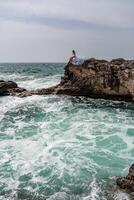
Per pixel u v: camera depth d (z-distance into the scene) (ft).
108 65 68.23
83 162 30.76
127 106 59.72
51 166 29.86
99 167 29.66
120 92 66.85
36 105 58.49
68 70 75.00
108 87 67.87
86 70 70.03
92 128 42.29
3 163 30.63
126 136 38.73
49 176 27.94
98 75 68.44
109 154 32.83
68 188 25.85
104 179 27.17
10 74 153.79
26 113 51.93
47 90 72.49
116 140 37.22
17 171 28.91
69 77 75.66
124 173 28.35
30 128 42.65
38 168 29.50
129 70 65.82
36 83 100.63
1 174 28.37
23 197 24.45
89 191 25.13
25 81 108.17
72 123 45.01
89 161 31.01
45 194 24.93
